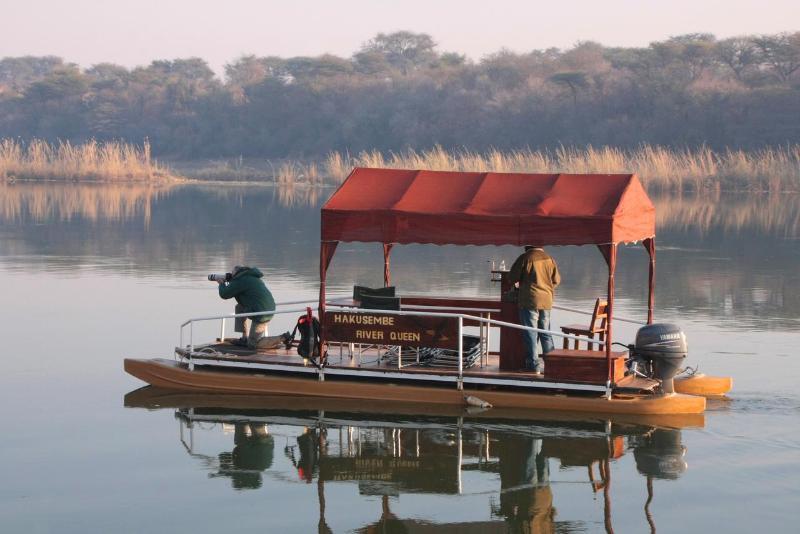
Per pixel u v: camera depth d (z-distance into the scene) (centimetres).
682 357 1519
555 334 1537
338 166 8475
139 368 1672
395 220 1549
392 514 1116
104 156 8875
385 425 1459
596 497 1168
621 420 1480
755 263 3250
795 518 1099
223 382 1634
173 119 14212
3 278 2894
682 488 1195
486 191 1580
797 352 1898
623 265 3247
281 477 1237
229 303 2464
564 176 1593
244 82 14775
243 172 9962
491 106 11231
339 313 1598
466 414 1517
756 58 10962
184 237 4047
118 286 2744
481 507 1138
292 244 3819
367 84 13225
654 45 11062
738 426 1445
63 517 1093
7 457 1295
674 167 6762
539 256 1565
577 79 10856
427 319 1562
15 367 1784
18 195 6519
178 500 1150
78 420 1468
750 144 9425
